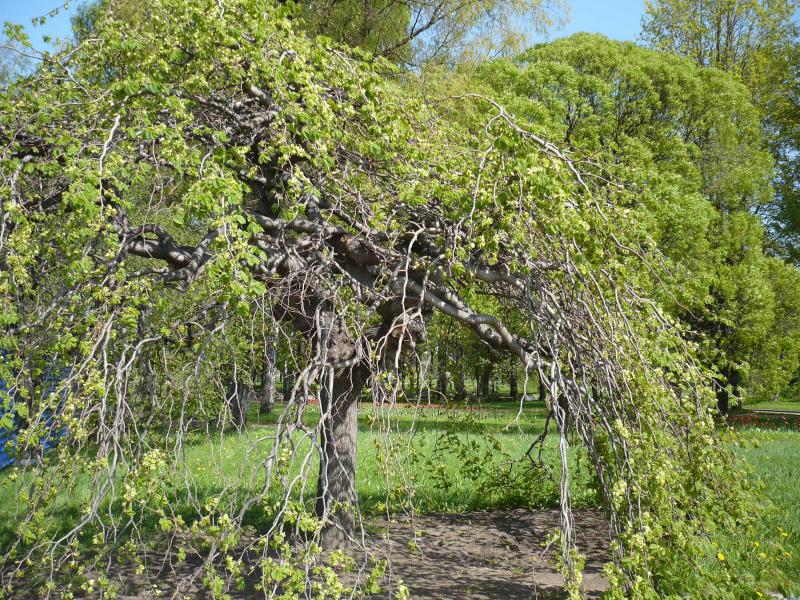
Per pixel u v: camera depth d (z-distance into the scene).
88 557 4.87
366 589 2.84
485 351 6.37
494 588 4.58
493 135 3.72
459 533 6.18
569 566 2.91
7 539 5.10
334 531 5.00
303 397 2.96
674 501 3.34
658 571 3.14
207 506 2.66
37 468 2.82
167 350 3.84
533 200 3.36
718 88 13.70
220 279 2.69
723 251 13.56
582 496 7.25
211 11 3.52
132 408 3.58
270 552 5.27
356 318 3.72
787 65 19.42
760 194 14.90
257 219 3.99
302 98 3.79
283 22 3.80
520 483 6.82
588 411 3.44
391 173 4.15
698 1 18.66
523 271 3.48
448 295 4.30
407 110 4.12
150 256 3.98
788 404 27.66
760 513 3.90
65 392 2.76
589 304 3.58
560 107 12.03
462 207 3.38
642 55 13.58
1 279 2.89
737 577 3.66
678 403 3.59
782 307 15.04
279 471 2.76
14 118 3.31
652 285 4.05
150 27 4.32
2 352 2.91
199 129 3.45
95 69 3.81
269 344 3.96
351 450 5.07
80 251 2.89
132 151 3.64
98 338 2.74
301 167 4.20
